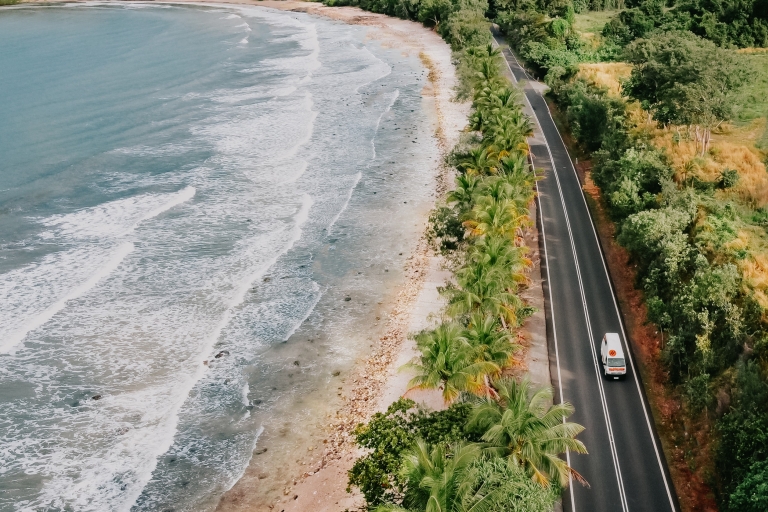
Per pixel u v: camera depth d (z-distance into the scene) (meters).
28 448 35.84
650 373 37.00
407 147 79.88
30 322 45.66
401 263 54.50
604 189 54.56
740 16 82.06
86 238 57.12
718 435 29.36
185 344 44.56
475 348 32.31
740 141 52.72
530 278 46.53
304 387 40.94
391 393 39.56
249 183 69.31
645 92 59.03
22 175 69.12
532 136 68.62
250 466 35.19
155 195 65.62
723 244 37.03
